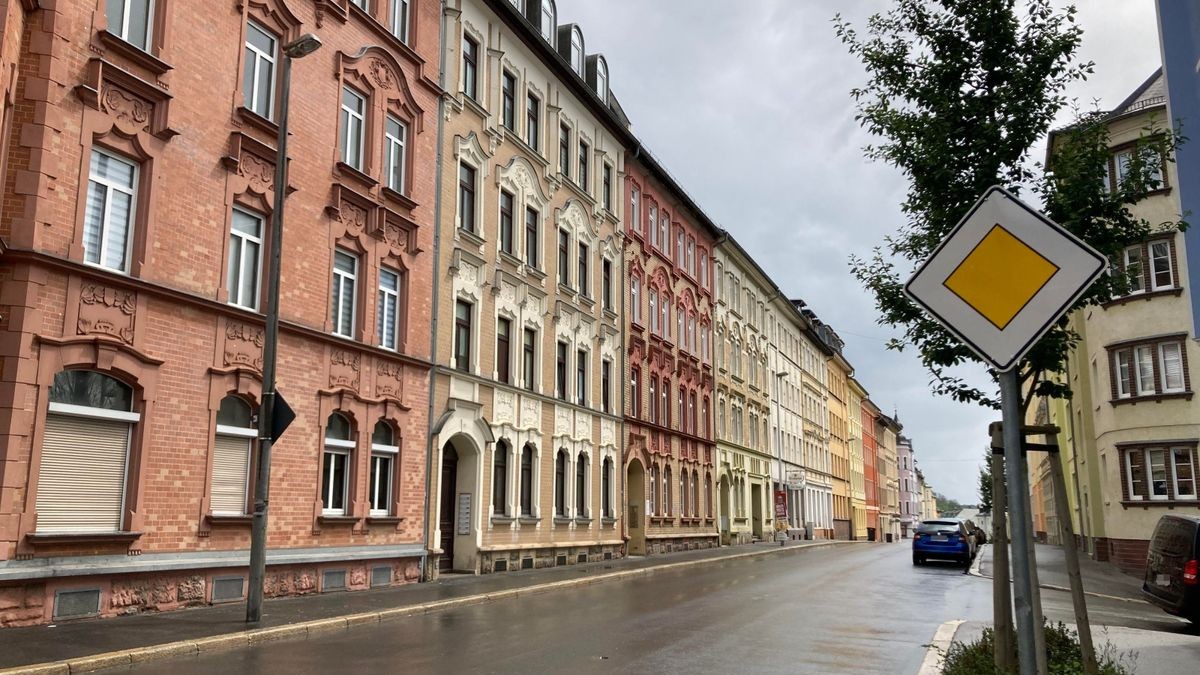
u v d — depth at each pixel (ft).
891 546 190.08
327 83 59.26
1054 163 26.94
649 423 117.80
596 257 104.47
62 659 29.99
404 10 69.92
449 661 33.35
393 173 66.90
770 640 40.01
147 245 44.32
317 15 58.49
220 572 47.83
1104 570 92.38
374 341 62.28
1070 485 140.97
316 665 32.12
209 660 32.94
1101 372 97.14
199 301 47.01
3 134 37.58
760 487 177.06
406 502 64.85
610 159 110.73
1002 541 25.25
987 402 28.40
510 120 85.87
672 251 135.33
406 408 65.16
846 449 286.87
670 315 132.57
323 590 55.93
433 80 71.31
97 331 41.57
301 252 55.77
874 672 32.37
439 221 71.15
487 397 77.30
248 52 53.47
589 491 98.32
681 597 60.29
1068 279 12.53
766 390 185.88
